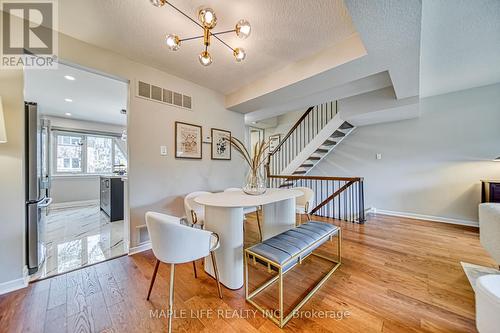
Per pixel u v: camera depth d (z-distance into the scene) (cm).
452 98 351
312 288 172
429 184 377
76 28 188
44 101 395
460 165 346
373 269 201
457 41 205
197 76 287
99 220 393
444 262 213
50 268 207
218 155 344
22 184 176
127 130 244
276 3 158
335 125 427
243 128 390
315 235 182
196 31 192
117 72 230
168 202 277
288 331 128
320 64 224
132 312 145
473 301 153
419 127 385
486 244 176
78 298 160
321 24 182
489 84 318
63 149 536
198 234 142
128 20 177
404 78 236
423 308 146
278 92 281
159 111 268
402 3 130
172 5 159
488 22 177
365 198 455
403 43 172
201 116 319
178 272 200
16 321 137
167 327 132
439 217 367
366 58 196
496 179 317
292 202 249
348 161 481
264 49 221
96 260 226
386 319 137
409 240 277
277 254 144
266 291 170
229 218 176
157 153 266
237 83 311
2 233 166
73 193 534
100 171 592
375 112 347
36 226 197
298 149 600
